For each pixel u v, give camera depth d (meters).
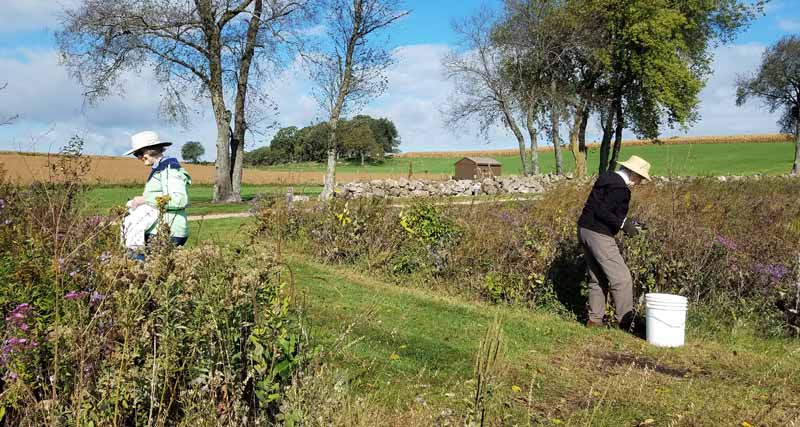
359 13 23.52
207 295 3.38
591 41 37.06
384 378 4.96
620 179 7.06
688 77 38.62
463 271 8.88
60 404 3.08
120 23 23.53
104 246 4.51
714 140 89.00
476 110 40.69
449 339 6.27
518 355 5.93
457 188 24.22
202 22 25.00
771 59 58.91
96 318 3.27
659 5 37.31
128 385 3.13
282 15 24.95
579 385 5.27
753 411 4.76
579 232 7.34
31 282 3.79
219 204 23.92
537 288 8.27
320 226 10.60
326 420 3.55
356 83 23.77
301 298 6.71
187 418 3.19
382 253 9.73
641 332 7.24
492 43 39.06
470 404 3.61
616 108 40.84
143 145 5.77
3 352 3.11
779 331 7.13
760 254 8.33
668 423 4.49
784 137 85.69
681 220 8.91
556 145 38.59
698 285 7.75
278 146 25.41
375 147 67.44
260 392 3.43
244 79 26.19
